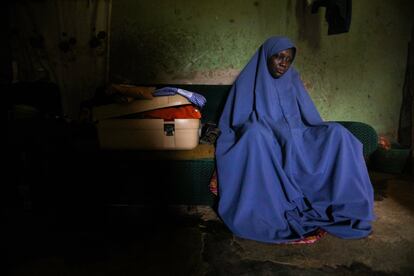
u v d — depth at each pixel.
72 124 2.15
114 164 1.94
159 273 1.26
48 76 2.69
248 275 1.23
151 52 2.69
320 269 1.27
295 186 1.65
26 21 2.62
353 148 1.73
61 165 1.97
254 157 1.64
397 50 2.96
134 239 1.56
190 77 2.74
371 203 1.66
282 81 2.12
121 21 2.64
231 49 2.71
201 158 1.90
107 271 1.28
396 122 3.04
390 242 1.50
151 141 1.88
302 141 1.89
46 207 2.02
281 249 1.44
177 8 2.64
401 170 2.77
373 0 2.86
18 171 2.01
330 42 2.84
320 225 1.60
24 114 2.03
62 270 1.29
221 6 2.65
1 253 1.43
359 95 2.97
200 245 1.49
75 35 2.64
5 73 2.56
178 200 1.97
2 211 1.97
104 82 2.71
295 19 2.74
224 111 2.19
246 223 1.58
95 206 2.02
